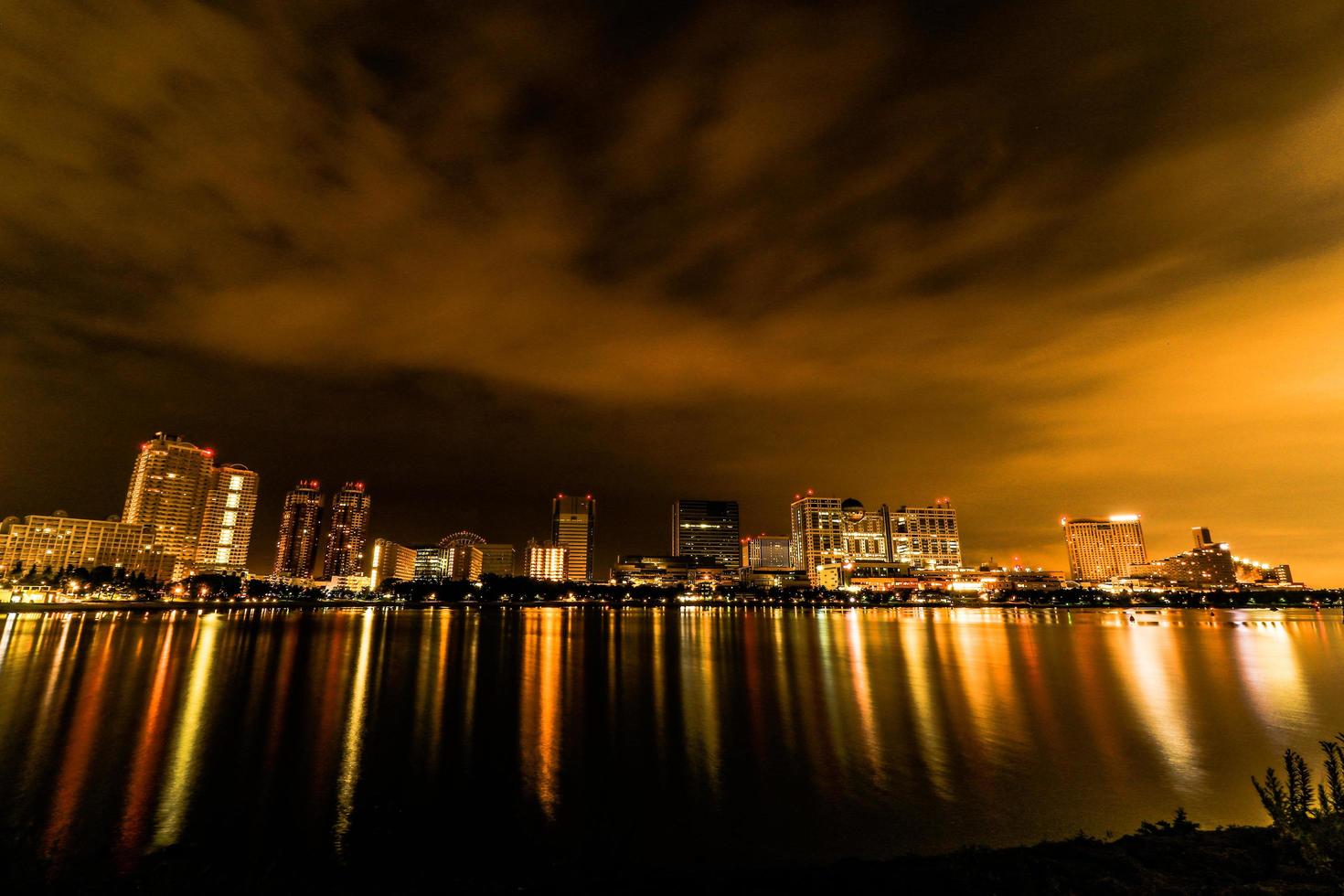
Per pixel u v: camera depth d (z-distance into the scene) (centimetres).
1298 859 1555
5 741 4419
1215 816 3117
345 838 2877
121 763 3962
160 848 2789
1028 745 4428
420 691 6631
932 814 3186
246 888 1870
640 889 1652
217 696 6206
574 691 6706
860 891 1519
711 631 17588
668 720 5256
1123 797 3394
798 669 8688
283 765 3938
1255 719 5347
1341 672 8475
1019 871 1559
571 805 3306
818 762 4031
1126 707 5894
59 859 2630
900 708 5809
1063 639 14700
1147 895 1404
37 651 9662
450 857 2681
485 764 3975
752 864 2650
